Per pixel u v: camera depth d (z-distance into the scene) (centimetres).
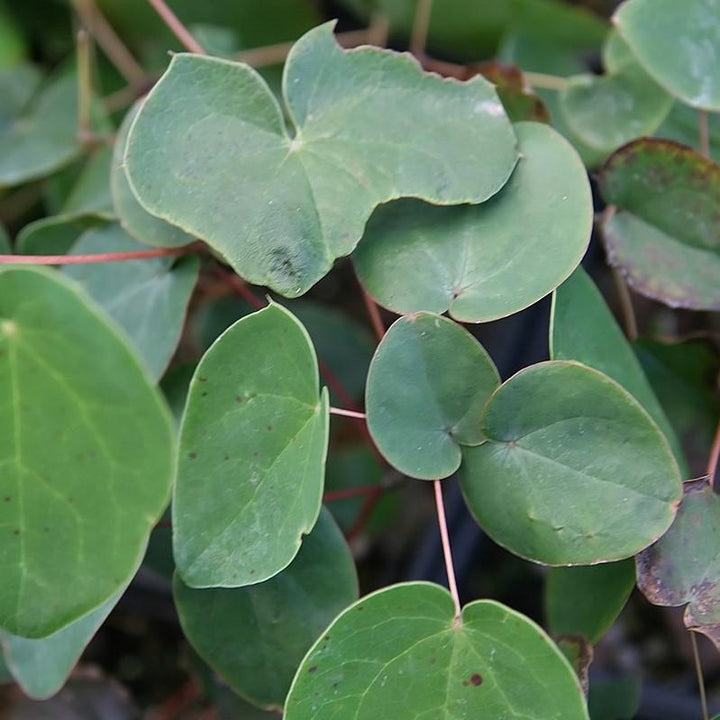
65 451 38
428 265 41
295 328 39
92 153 50
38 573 39
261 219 40
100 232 45
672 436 43
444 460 40
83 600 39
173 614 50
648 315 53
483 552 49
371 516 51
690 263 43
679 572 40
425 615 39
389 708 39
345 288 60
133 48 56
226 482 40
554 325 40
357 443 51
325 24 42
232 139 41
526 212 41
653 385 47
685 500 41
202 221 40
